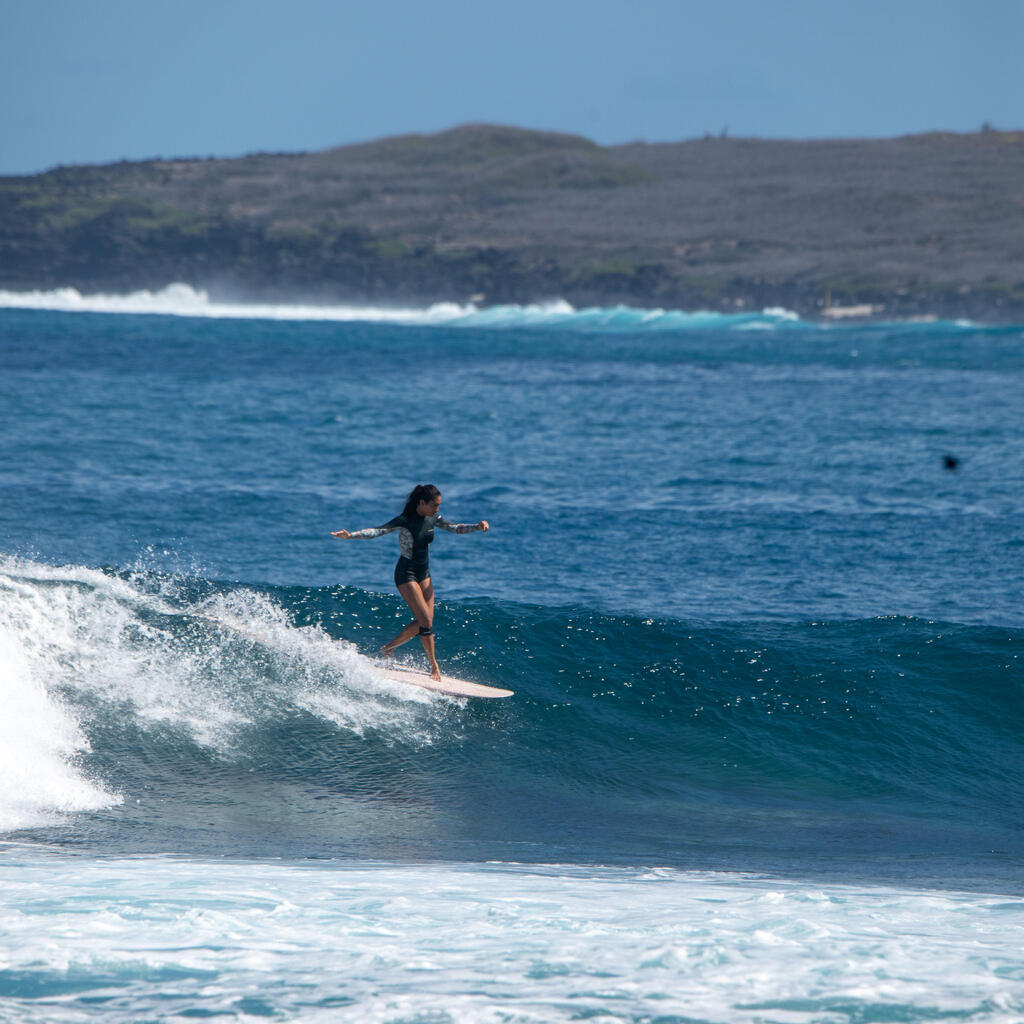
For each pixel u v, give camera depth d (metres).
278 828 27.02
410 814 28.72
